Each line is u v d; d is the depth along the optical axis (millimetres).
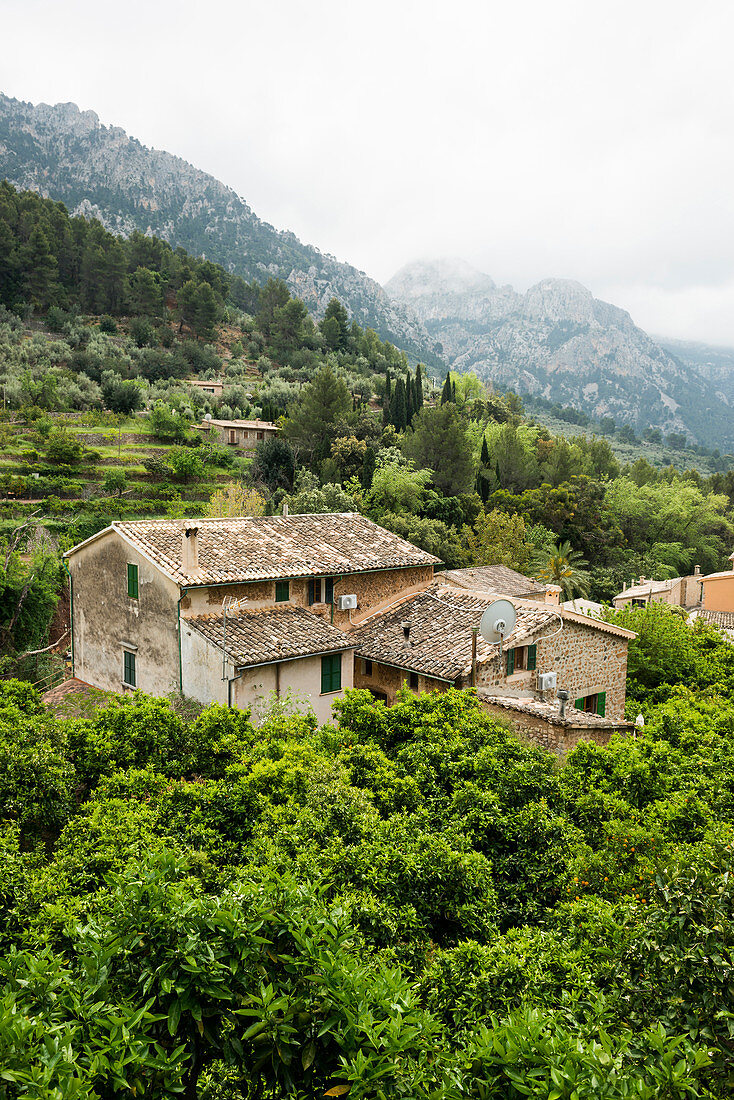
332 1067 4613
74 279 120500
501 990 6332
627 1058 4531
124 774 11492
